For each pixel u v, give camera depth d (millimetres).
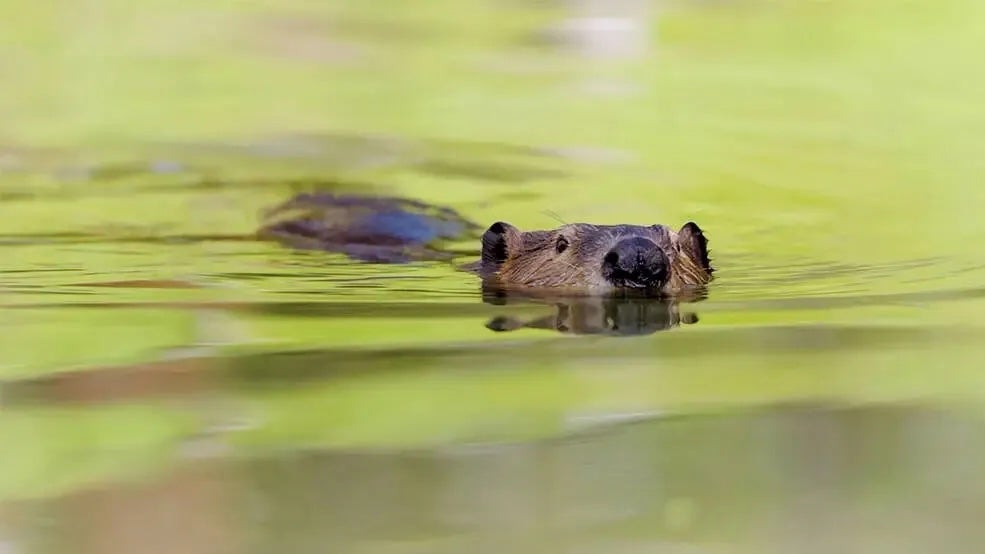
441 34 29359
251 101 24406
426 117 23031
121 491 7355
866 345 10281
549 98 24156
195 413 8602
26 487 7535
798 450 8070
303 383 9258
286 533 6793
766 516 7105
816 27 28688
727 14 29875
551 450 8102
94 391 9094
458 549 6621
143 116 23078
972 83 24469
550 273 12422
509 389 9086
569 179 19172
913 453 8000
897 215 16797
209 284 12609
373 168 19781
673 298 12086
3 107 23875
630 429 8367
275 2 31562
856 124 21984
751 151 20453
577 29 29250
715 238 15836
